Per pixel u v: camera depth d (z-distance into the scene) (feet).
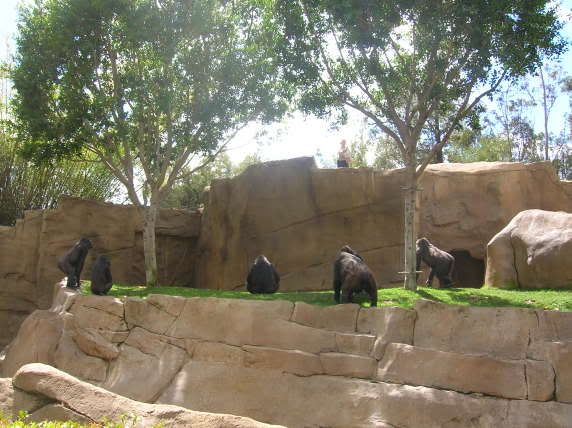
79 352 46.55
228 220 73.31
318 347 39.32
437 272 55.42
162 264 78.69
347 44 52.39
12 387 27.63
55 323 49.01
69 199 72.74
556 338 34.53
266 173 71.77
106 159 66.74
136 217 76.38
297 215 69.51
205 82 64.95
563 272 47.50
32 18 63.72
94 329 46.73
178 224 79.87
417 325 38.32
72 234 72.33
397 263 64.80
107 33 62.39
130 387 42.24
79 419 24.34
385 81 52.60
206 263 76.23
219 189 75.15
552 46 48.39
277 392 38.24
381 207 66.54
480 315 37.01
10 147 96.17
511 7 47.24
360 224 67.10
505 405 33.04
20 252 72.95
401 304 43.70
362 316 39.91
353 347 38.42
